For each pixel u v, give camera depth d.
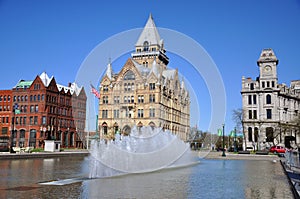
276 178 20.47
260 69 99.56
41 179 18.55
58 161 35.47
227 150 86.75
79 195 13.21
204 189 15.34
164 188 15.48
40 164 30.55
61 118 93.88
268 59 98.31
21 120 90.25
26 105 90.12
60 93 94.31
